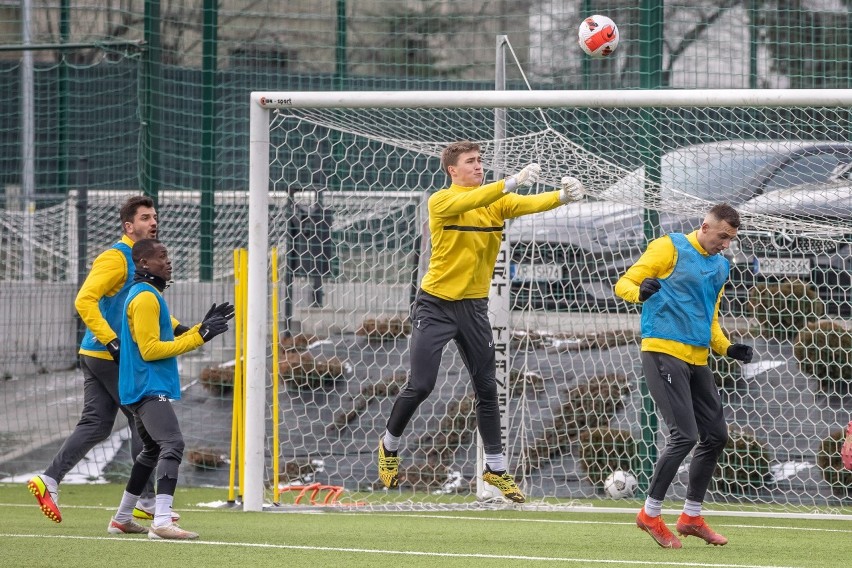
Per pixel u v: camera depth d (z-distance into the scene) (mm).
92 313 24359
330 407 37938
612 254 38219
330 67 57500
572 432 35750
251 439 30688
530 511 31328
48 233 48594
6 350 44000
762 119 42188
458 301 24047
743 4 51125
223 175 54812
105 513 30094
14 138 57969
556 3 53562
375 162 47719
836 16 50938
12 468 38500
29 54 56094
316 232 40969
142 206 25156
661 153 38125
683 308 23031
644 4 44531
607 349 37500
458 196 23031
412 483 35156
